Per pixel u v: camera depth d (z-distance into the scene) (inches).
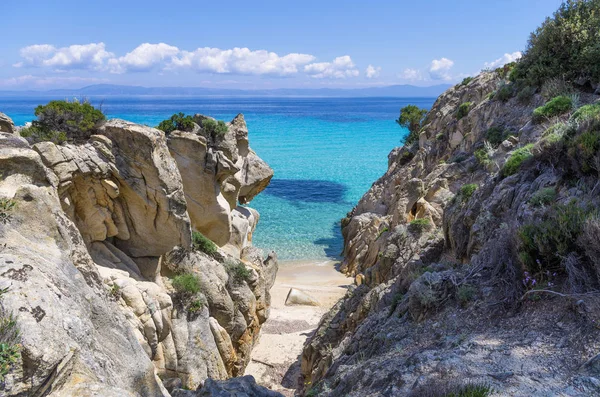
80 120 722.8
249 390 489.4
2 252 430.9
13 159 534.0
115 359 468.4
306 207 2514.8
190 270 881.5
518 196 585.6
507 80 1382.9
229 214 1015.0
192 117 1014.4
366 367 474.3
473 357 380.2
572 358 350.0
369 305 784.9
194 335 796.6
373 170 3577.8
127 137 713.6
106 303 555.5
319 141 5265.8
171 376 749.9
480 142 1223.5
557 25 1094.4
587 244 408.2
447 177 1170.0
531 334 394.9
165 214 762.2
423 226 967.6
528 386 326.3
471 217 670.5
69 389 350.9
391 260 934.4
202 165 933.8
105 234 751.7
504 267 492.7
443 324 476.7
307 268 1644.9
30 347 333.7
